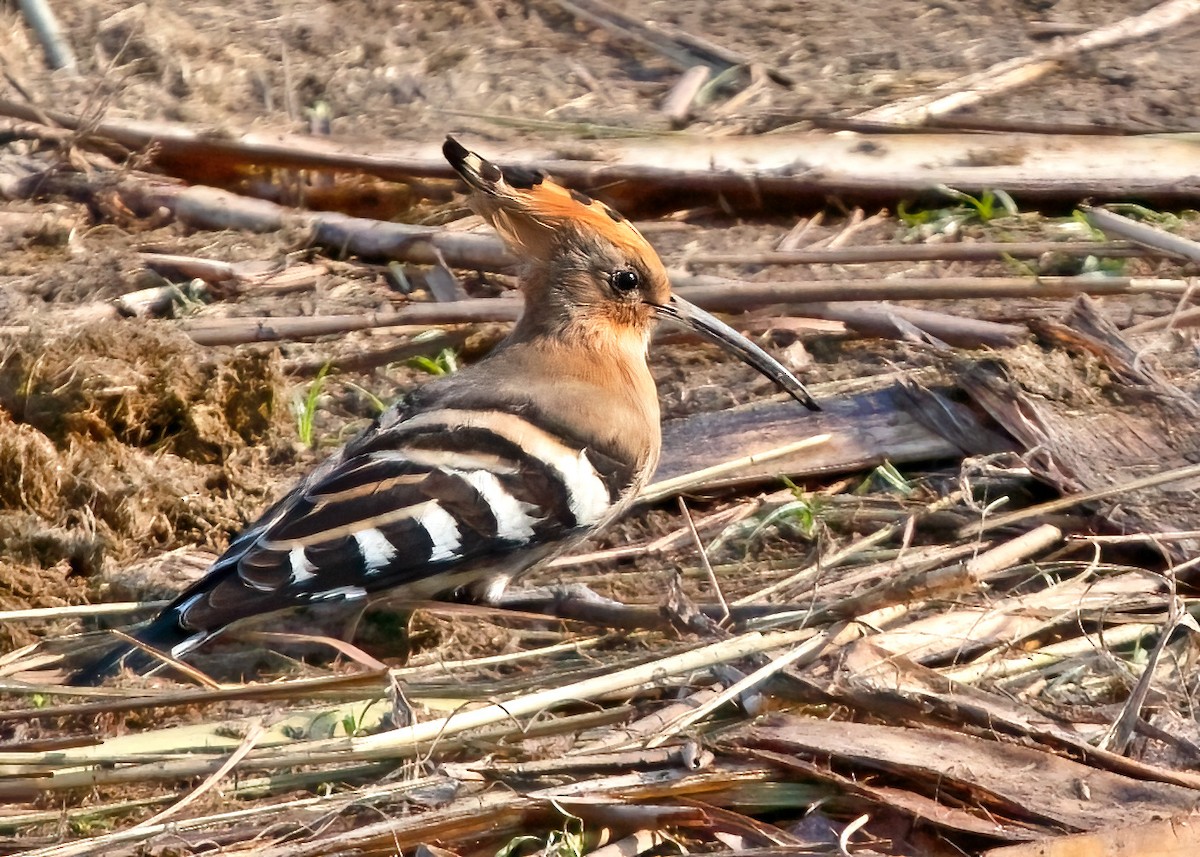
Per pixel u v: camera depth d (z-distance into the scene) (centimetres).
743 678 858
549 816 778
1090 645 921
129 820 796
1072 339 1167
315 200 1473
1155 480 1038
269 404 1145
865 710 836
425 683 884
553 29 1809
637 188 1453
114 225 1439
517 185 1043
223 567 882
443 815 765
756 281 1311
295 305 1316
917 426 1128
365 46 1730
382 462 914
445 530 909
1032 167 1460
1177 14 1830
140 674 891
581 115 1593
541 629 963
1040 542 995
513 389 978
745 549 1047
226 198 1445
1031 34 1803
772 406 1145
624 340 1038
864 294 1258
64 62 1656
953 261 1366
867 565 1015
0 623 948
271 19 1791
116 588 988
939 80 1667
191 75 1641
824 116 1558
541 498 939
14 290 1316
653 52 1750
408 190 1476
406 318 1252
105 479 1056
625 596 1006
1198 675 899
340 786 814
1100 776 792
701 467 1105
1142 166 1463
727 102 1622
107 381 1116
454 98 1628
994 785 788
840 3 1892
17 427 1066
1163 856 756
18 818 794
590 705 874
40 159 1502
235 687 852
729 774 795
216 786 805
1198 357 1200
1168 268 1348
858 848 772
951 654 915
